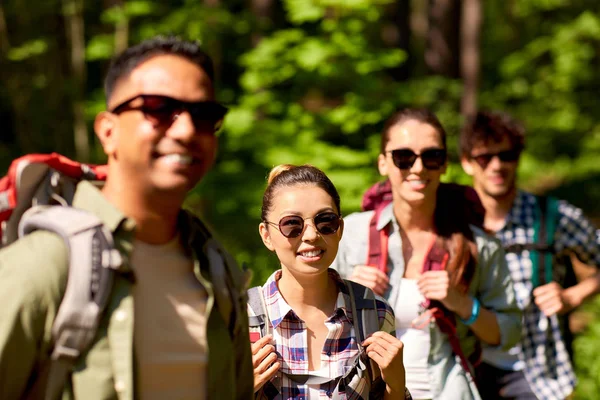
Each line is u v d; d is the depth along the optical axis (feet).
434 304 14.11
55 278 6.68
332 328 10.69
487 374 16.58
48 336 6.63
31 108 43.52
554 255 18.01
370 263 14.49
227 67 40.52
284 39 33.27
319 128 33.06
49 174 7.54
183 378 7.49
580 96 76.33
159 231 7.56
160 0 37.52
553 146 75.72
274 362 10.62
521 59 72.23
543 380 17.43
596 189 70.54
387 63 32.94
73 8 39.83
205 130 7.30
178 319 7.53
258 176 33.78
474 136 18.08
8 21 42.60
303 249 10.75
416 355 13.93
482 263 14.57
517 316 14.76
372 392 10.80
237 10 42.88
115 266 6.89
